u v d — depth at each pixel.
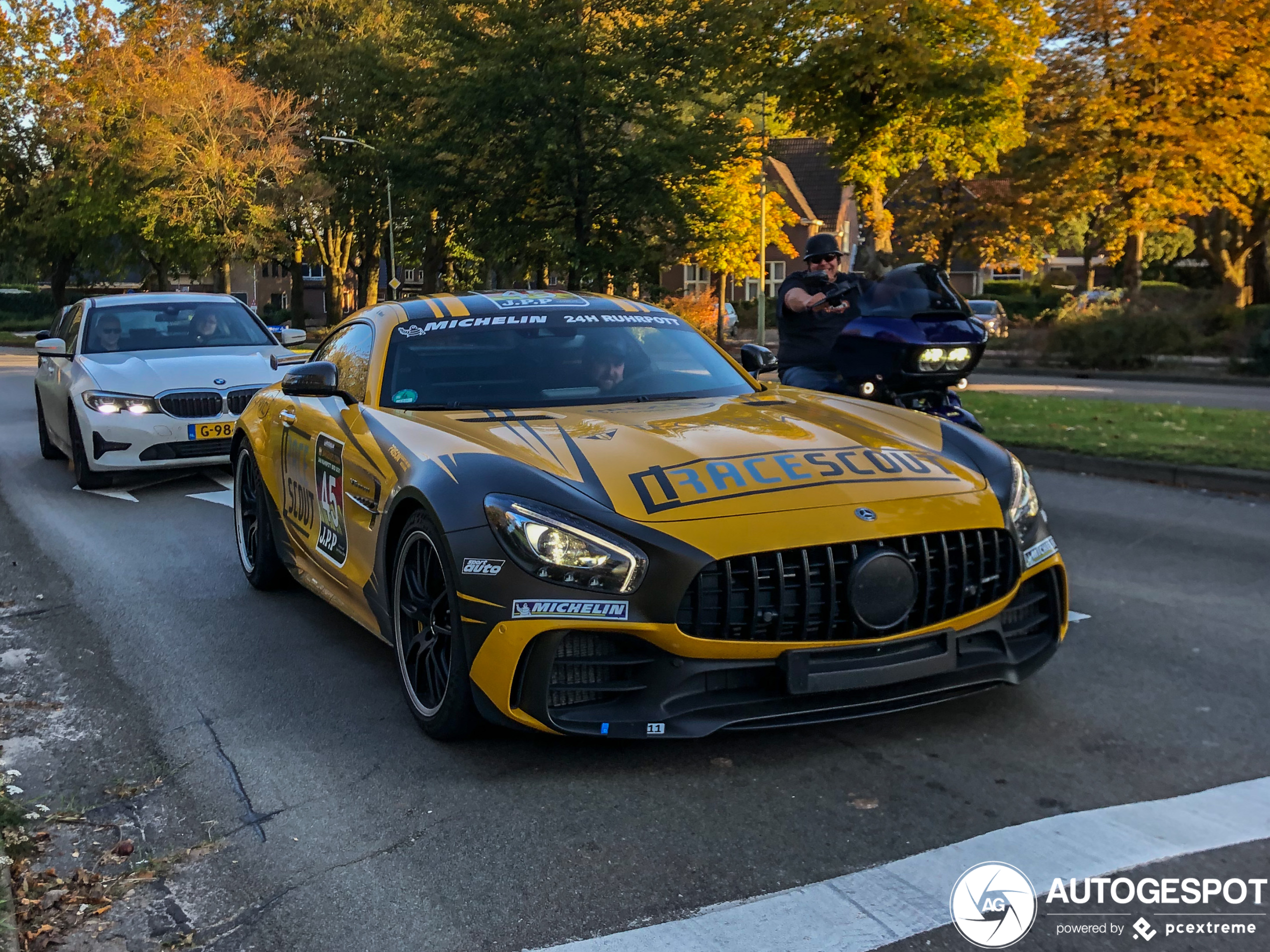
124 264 52.31
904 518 3.45
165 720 4.11
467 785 3.43
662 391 4.70
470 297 5.27
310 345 26.94
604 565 3.24
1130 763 3.47
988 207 38.91
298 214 47.88
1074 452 9.70
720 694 3.35
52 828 3.25
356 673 4.59
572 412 4.27
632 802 3.27
